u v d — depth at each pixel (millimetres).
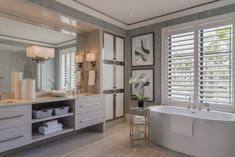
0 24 2643
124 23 4371
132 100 4473
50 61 3281
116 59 4238
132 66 4449
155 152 2705
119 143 3059
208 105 3277
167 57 3857
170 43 3822
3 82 2654
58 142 3105
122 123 4344
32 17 2996
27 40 2955
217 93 3234
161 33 3945
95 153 2658
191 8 3471
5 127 2150
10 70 2740
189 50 3576
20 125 2301
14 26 2793
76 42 3758
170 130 2768
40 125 3018
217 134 2348
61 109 2902
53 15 2936
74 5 3174
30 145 2879
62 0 2971
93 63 3859
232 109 3051
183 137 2617
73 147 2885
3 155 2559
